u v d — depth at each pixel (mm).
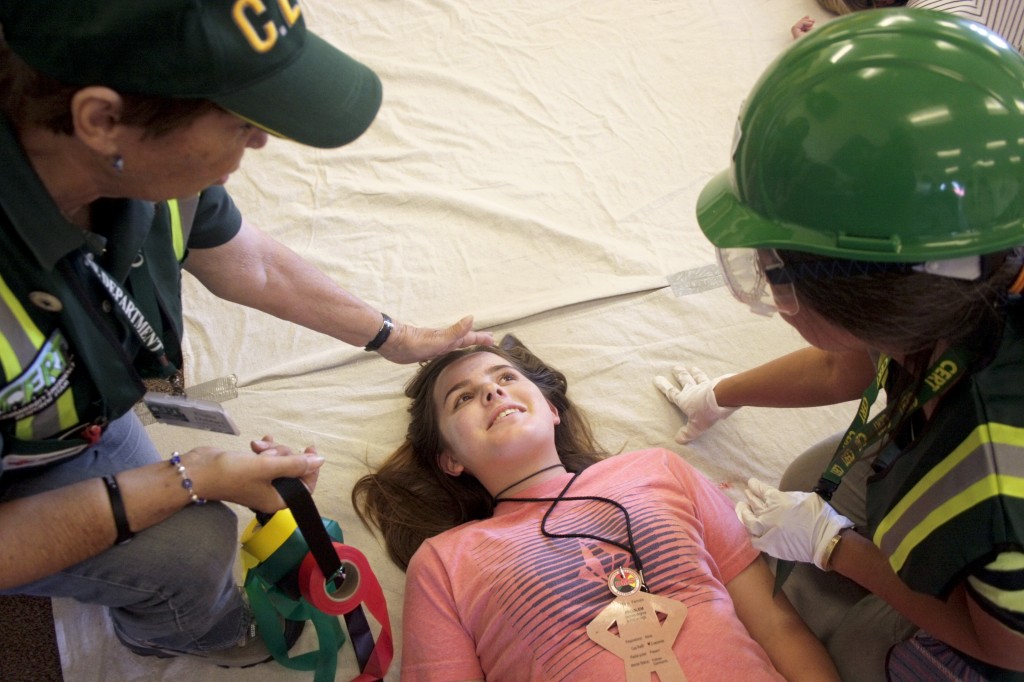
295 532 1293
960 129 797
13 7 706
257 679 1539
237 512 1744
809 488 1554
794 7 2756
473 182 2297
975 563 859
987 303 855
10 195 816
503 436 1536
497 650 1340
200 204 1214
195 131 816
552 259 2135
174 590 1202
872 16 875
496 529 1473
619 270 2109
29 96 762
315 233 2180
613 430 1860
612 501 1443
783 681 1267
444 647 1351
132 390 1091
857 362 1441
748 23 2721
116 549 1130
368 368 1929
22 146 818
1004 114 803
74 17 707
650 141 2406
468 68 2572
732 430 1860
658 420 1875
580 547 1385
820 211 854
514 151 2373
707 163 2354
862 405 1172
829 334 963
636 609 1288
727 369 1948
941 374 919
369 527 1714
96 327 988
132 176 870
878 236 832
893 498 990
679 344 1980
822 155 835
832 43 863
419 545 1654
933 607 1066
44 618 1614
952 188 800
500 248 2154
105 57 725
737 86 2541
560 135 2416
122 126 789
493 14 2711
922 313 849
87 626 1579
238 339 1985
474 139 2393
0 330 886
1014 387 865
